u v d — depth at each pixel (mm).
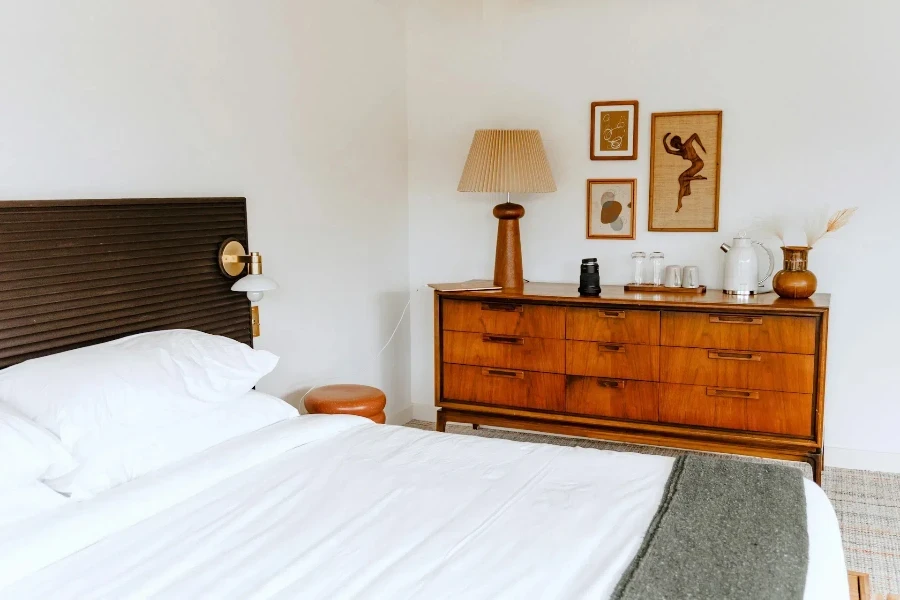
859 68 3424
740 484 1993
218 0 2906
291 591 1443
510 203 3814
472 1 4066
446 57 4180
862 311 3531
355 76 3795
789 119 3553
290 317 3398
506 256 3809
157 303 2619
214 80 2904
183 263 2717
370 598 1415
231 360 2387
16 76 2184
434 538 1669
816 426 3092
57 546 1605
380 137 4047
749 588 1433
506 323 3590
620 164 3871
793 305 3074
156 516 1812
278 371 3340
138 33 2568
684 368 3279
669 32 3705
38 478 1825
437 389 3787
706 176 3709
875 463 3580
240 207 2980
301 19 3375
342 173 3729
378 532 1713
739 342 3172
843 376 3594
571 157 3967
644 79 3779
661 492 1969
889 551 2762
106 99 2463
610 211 3916
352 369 3898
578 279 4039
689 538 1659
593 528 1735
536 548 1624
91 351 2148
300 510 1847
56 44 2293
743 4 3562
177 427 2164
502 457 2230
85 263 2354
